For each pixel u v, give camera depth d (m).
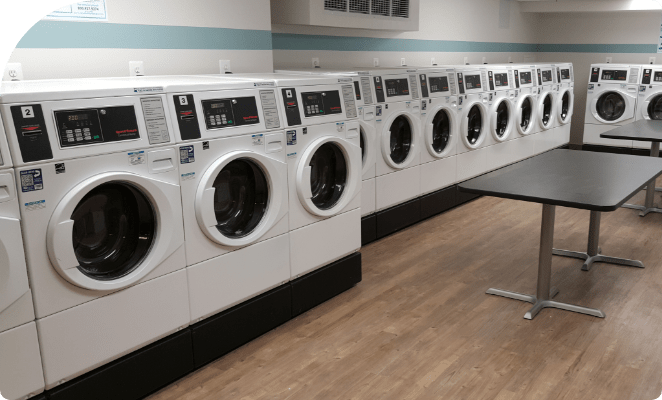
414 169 4.63
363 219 4.15
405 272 3.68
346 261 3.35
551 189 2.70
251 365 2.54
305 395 2.28
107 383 2.13
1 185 1.70
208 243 2.45
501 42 7.47
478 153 5.57
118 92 2.05
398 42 5.66
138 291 2.18
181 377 2.46
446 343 2.70
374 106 4.05
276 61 4.46
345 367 2.50
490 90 5.57
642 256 3.90
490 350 2.62
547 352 2.59
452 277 3.57
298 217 2.93
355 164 3.26
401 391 2.29
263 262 2.75
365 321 2.96
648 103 7.00
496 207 5.40
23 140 1.75
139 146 2.10
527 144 6.59
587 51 8.02
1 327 1.77
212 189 2.37
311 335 2.82
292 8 4.12
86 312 2.01
